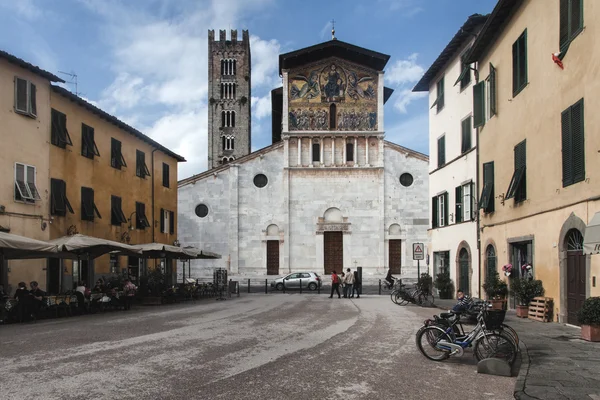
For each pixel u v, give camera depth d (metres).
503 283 21.89
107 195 32.28
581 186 15.66
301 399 8.37
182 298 32.94
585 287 15.59
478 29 26.34
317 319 20.38
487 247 24.69
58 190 27.08
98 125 31.55
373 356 12.09
